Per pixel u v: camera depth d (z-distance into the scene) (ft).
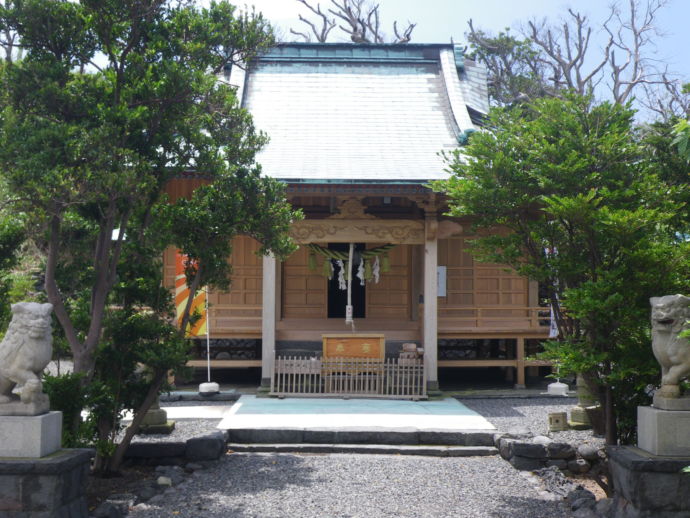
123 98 29.71
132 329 31.50
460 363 57.57
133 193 27.32
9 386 24.07
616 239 26.78
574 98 30.94
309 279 62.39
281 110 66.74
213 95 31.55
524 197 29.63
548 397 53.98
